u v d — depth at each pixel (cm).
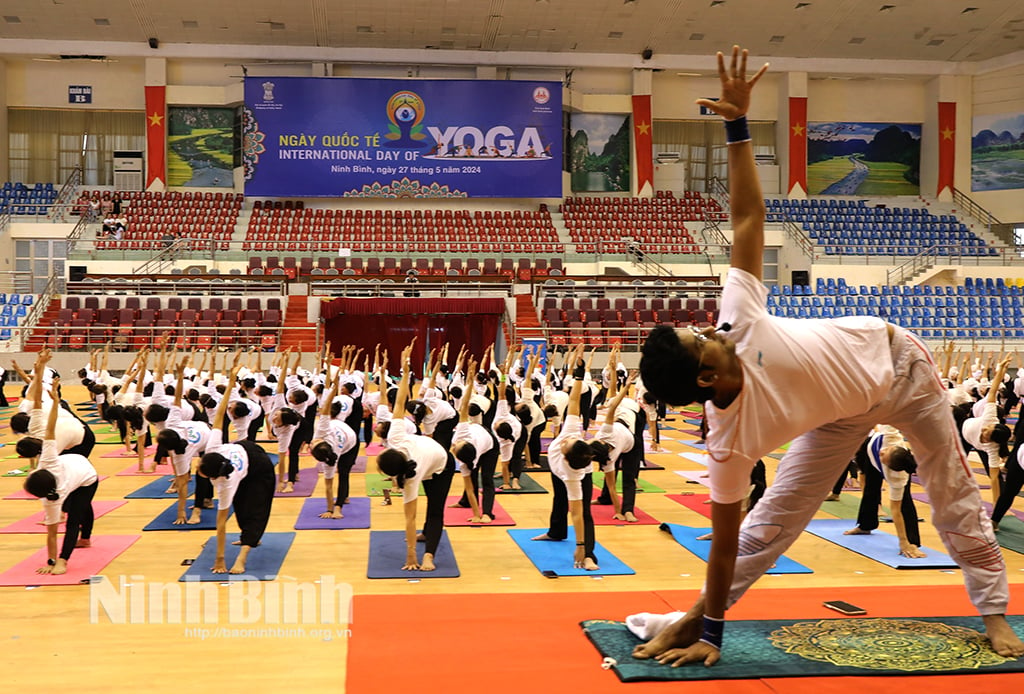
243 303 2095
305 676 354
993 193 2978
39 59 2870
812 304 2297
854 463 869
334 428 708
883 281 2545
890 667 343
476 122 2716
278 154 2673
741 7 2544
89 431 680
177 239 2362
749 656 356
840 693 321
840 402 317
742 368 304
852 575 536
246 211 2702
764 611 431
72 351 1931
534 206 2819
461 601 460
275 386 1030
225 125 2906
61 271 2609
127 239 2444
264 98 2666
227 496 527
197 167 2897
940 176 3020
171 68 2867
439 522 554
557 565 549
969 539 361
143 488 827
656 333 301
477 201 2797
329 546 605
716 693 322
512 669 351
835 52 2911
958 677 336
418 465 530
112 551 585
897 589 483
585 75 2981
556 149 2736
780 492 357
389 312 2078
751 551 358
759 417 306
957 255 2633
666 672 338
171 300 2070
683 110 3080
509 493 822
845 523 693
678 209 2856
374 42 2795
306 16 2588
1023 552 592
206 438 677
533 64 2888
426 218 2712
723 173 3119
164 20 2619
